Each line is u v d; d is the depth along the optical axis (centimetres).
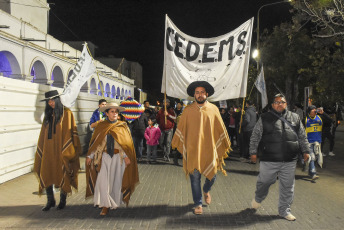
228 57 686
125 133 504
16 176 719
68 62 2353
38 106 834
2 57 1816
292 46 2758
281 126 475
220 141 520
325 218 488
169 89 691
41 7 2309
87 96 1202
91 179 500
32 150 800
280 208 486
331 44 1872
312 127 780
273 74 2986
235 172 851
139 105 996
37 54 1902
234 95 693
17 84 732
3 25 1530
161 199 582
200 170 488
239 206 543
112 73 3709
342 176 800
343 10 1241
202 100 510
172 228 442
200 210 499
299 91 3288
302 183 724
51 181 502
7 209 513
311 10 1312
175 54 685
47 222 459
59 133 503
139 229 438
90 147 494
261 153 488
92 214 496
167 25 681
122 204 548
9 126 701
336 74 1973
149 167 919
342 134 2297
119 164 496
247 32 686
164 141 1034
